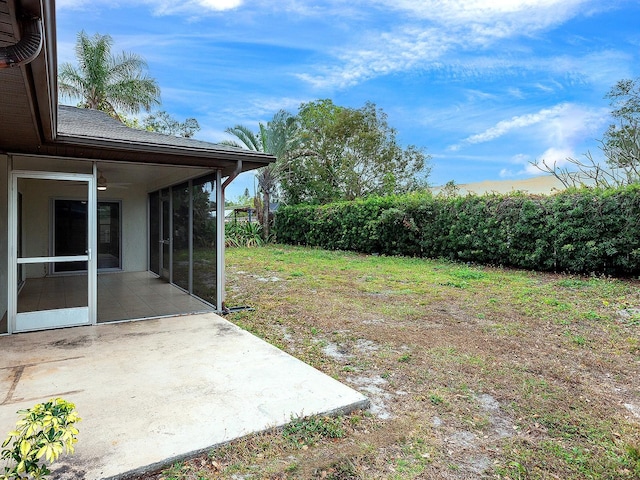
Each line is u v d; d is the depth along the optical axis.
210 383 3.35
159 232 9.55
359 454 2.42
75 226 5.24
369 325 5.41
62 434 1.83
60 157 4.98
